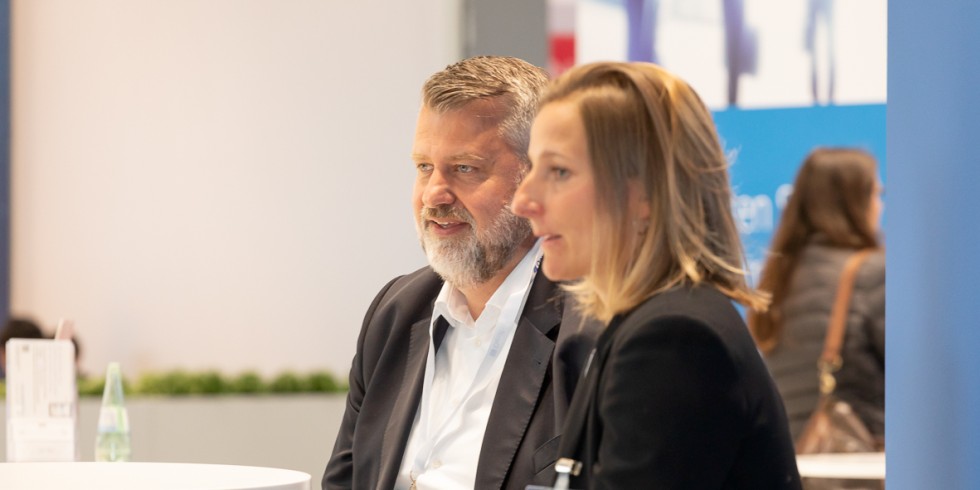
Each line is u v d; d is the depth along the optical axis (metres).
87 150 12.23
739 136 7.15
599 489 1.69
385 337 2.98
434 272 3.00
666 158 1.77
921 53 2.01
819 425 5.27
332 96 11.55
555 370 2.55
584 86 1.83
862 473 4.68
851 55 7.05
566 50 8.08
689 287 1.75
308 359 11.62
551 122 1.82
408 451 2.78
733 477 1.71
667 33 7.57
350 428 3.05
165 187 12.02
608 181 1.78
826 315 5.40
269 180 11.72
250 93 11.77
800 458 5.04
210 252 11.91
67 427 3.45
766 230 6.95
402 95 11.32
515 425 2.58
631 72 1.82
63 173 12.30
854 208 5.48
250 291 11.78
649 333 1.69
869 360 5.32
